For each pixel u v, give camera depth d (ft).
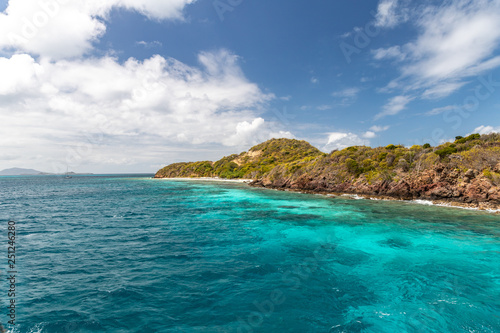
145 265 53.01
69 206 141.59
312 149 470.80
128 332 31.01
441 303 38.27
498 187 124.88
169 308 36.52
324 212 117.29
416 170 166.30
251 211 121.19
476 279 46.39
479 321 33.88
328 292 41.52
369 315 35.19
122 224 93.35
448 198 143.54
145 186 327.06
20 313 34.50
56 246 66.03
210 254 60.08
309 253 60.64
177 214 114.01
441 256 58.34
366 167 193.47
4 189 277.44
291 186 239.30
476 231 80.94
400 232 79.97
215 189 261.24
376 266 52.54
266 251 62.28
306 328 32.17
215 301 38.60
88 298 38.99
